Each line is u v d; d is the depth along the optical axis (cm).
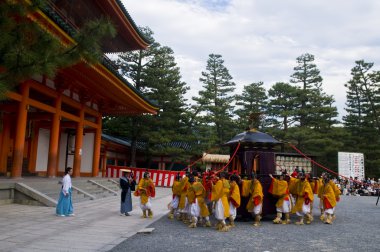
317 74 4931
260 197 1203
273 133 4700
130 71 3841
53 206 1391
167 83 3797
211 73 5047
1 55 630
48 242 785
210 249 786
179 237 929
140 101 2559
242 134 1479
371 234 1055
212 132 4209
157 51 3825
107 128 3897
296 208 1268
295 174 1416
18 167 1689
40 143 2547
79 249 732
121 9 2262
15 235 842
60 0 2061
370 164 4553
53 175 2038
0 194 1379
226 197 1075
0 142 2103
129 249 757
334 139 4588
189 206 1176
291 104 4803
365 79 4850
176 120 3850
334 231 1103
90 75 1928
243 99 5169
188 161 4034
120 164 4059
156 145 3806
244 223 1269
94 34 733
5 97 602
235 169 1492
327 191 1307
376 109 4716
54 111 2023
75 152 2384
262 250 787
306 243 885
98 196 1905
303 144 4538
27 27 679
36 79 1856
